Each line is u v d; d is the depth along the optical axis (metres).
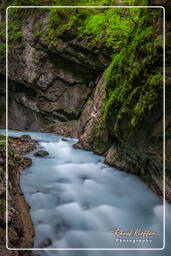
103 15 10.83
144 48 4.68
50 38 12.51
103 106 8.23
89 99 11.41
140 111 4.67
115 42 10.00
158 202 5.11
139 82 4.83
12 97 16.78
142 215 4.75
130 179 6.23
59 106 13.55
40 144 9.60
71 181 6.06
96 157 7.89
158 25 4.42
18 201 4.34
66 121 13.44
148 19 4.85
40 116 15.06
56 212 4.56
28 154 8.05
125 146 6.20
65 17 12.01
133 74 4.90
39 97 14.55
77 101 12.80
